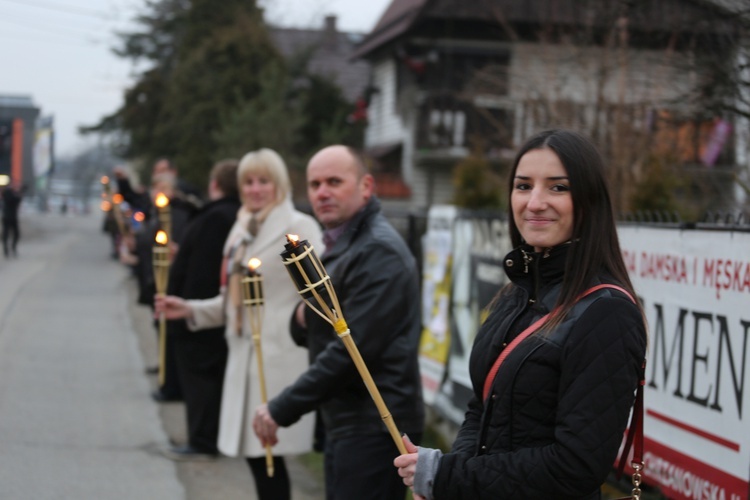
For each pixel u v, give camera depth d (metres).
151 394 9.69
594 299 2.68
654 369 5.11
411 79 27.75
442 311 8.24
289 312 5.87
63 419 8.47
